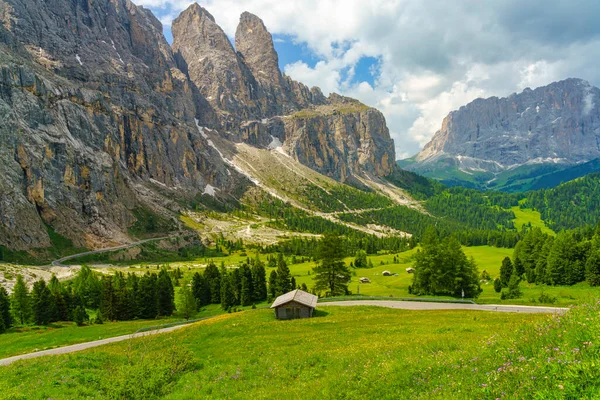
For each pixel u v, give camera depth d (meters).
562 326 14.40
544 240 125.62
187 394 23.61
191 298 103.25
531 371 11.32
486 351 16.02
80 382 28.05
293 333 46.53
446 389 13.29
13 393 24.91
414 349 22.70
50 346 64.81
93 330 78.31
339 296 93.38
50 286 119.81
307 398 18.38
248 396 21.33
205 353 38.97
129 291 109.00
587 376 9.69
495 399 11.02
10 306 100.75
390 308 69.69
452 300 79.44
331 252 96.44
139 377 26.72
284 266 116.06
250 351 36.06
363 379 18.47
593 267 92.88
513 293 87.62
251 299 119.56
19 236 186.62
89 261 198.50
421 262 98.75
